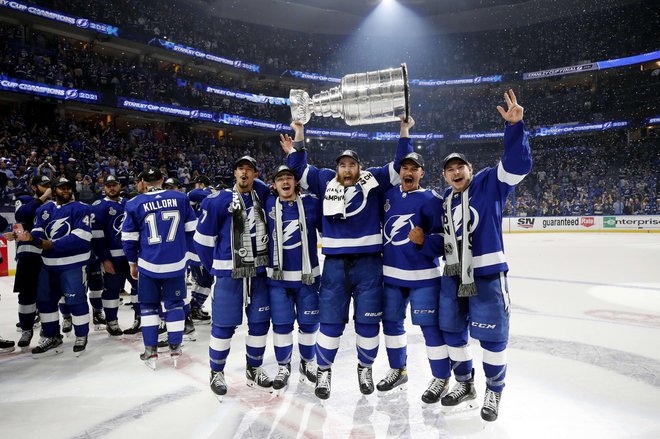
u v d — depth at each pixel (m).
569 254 14.45
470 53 37.34
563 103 33.25
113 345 5.44
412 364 4.48
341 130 32.66
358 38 37.31
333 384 4.00
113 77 22.75
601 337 5.39
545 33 35.47
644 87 31.02
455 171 3.30
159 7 28.64
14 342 5.52
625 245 17.08
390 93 3.26
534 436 3.04
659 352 4.81
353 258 3.65
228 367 4.54
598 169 29.47
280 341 3.88
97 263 6.21
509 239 21.28
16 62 19.38
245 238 3.71
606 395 3.71
